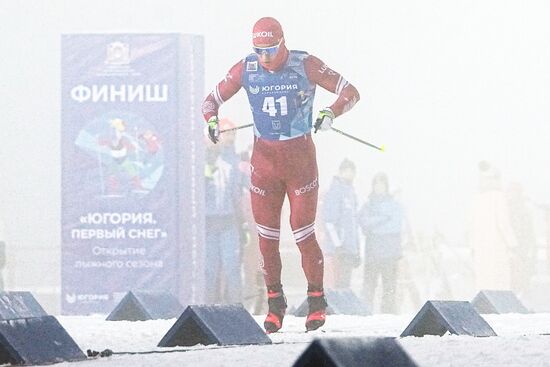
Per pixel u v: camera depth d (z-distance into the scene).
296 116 27.20
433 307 23.95
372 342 13.02
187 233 43.41
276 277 27.53
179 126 43.31
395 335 25.31
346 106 27.28
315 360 12.44
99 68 43.53
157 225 43.25
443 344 20.58
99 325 30.25
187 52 43.47
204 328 22.14
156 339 24.95
